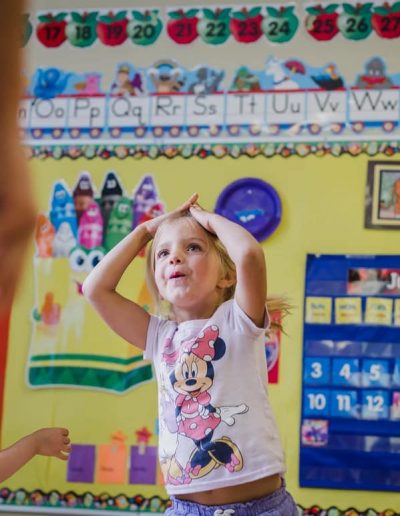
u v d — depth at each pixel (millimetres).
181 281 1601
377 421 2371
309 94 2562
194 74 2637
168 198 2580
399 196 2477
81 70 2699
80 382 2525
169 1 2689
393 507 2334
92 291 1683
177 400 1544
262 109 2578
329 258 2465
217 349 1556
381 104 2529
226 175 2561
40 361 2553
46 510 2471
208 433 1499
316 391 2402
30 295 2592
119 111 2654
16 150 275
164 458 1549
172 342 1630
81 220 2613
